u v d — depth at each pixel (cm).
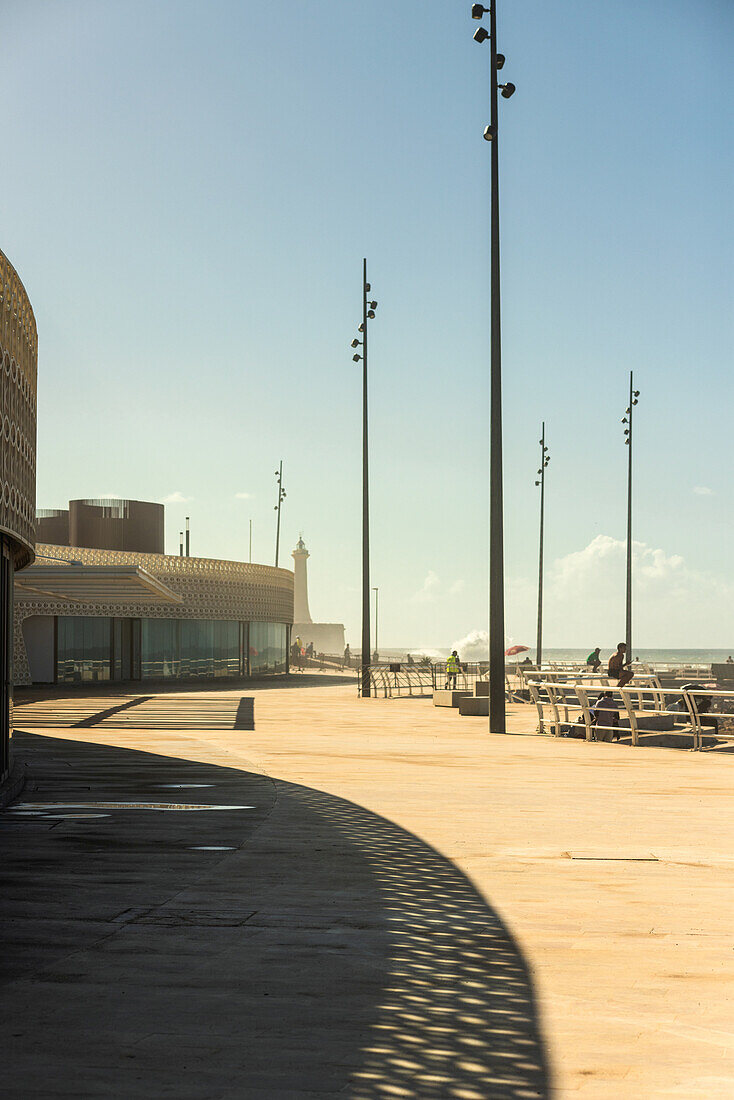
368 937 600
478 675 5278
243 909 663
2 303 1082
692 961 557
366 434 3788
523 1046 434
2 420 1081
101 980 518
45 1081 397
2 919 638
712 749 1708
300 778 1316
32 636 4606
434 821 991
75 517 6556
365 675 3656
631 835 922
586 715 1897
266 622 6225
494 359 2164
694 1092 390
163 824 972
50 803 1102
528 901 687
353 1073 406
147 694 3759
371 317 3800
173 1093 387
